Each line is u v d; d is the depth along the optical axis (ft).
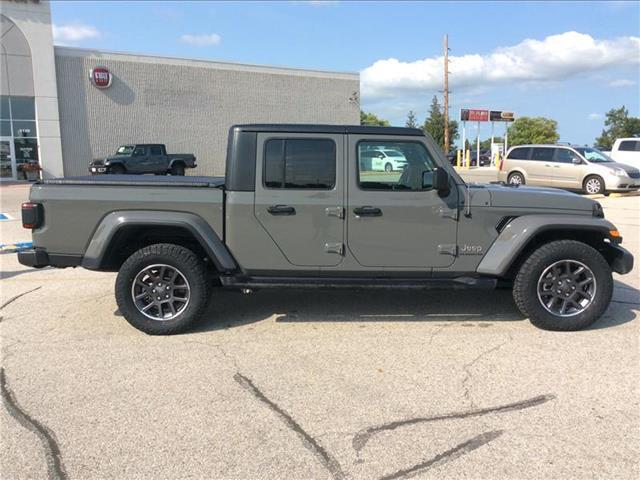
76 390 12.80
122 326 17.49
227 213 16.40
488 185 18.35
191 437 10.71
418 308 19.13
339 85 131.23
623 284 22.52
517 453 10.07
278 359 14.65
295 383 13.14
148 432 10.91
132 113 107.55
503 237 16.51
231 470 9.62
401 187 16.44
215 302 20.04
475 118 161.68
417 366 14.10
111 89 104.83
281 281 16.52
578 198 16.87
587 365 14.07
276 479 9.36
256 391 12.71
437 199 16.37
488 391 12.62
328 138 16.31
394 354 14.94
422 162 16.40
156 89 109.70
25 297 21.06
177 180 17.84
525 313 16.74
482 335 16.40
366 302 19.90
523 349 15.23
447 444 10.40
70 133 101.35
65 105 100.48
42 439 10.66
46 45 95.45
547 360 14.42
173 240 17.40
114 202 16.33
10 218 45.29
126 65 105.91
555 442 10.43
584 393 12.47
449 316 18.24
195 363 14.39
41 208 16.55
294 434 10.80
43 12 94.53
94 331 17.01
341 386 12.96
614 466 9.64
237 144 16.35
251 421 11.33
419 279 16.79
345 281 16.51
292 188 16.39
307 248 16.53
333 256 16.56
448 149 158.61
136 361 14.55
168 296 16.69
